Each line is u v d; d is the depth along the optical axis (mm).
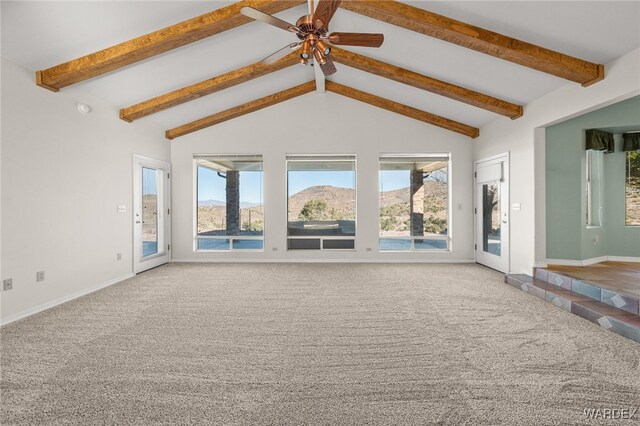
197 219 6277
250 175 6234
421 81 4598
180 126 5953
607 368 2152
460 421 1639
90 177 4133
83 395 1861
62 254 3668
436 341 2592
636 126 4781
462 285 4348
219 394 1882
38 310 3330
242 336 2703
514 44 3250
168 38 3301
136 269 5070
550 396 1845
